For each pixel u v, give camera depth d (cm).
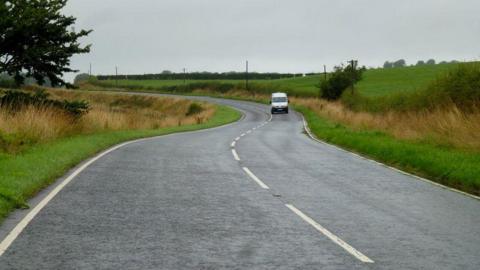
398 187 1244
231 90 11556
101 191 1067
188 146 2230
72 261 593
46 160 1371
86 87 14512
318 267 596
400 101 3509
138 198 1006
